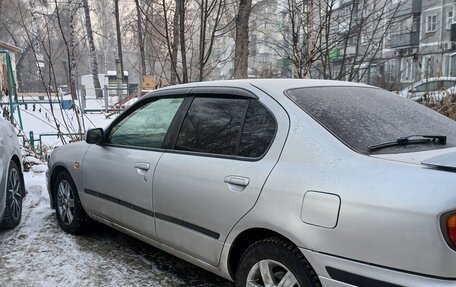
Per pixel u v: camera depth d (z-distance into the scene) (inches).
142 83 622.5
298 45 282.2
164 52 366.0
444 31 1003.9
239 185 107.7
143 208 138.6
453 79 341.4
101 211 161.8
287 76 318.3
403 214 79.7
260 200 101.9
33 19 711.7
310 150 98.4
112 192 153.2
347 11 302.5
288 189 96.8
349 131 100.5
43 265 152.0
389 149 96.3
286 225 95.6
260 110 113.8
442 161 84.0
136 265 151.6
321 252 89.8
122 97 861.8
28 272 146.6
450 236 75.7
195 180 119.3
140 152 143.7
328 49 276.2
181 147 130.9
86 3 1010.7
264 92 115.8
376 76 385.7
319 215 90.3
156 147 139.3
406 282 79.0
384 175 86.0
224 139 119.1
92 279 141.1
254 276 106.3
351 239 85.4
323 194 90.6
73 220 178.9
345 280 86.7
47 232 185.2
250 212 103.7
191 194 119.8
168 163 129.9
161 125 141.7
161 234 133.0
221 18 290.4
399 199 81.0
